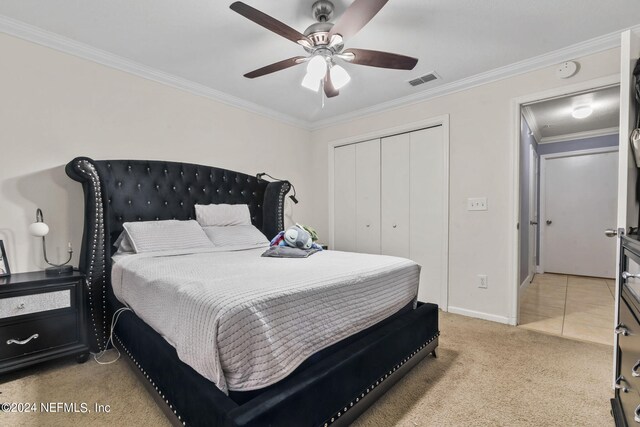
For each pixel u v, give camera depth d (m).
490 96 2.81
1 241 1.95
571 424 1.40
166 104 2.85
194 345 1.12
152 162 2.70
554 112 3.76
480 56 2.48
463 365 1.95
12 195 2.07
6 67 2.05
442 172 3.14
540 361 2.00
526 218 4.06
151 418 1.43
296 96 3.33
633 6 1.87
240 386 1.05
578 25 2.07
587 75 2.34
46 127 2.21
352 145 3.93
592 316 2.93
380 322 1.73
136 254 2.16
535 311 3.08
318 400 1.17
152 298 1.51
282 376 1.11
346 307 1.44
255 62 2.59
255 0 1.82
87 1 1.84
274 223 3.40
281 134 3.93
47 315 1.86
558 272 5.11
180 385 1.21
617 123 4.25
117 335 2.01
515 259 2.67
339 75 2.04
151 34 2.19
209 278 1.39
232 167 3.38
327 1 1.83
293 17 1.98
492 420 1.42
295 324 1.20
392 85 3.03
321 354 1.33
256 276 1.43
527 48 2.37
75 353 1.94
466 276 2.95
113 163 2.47
